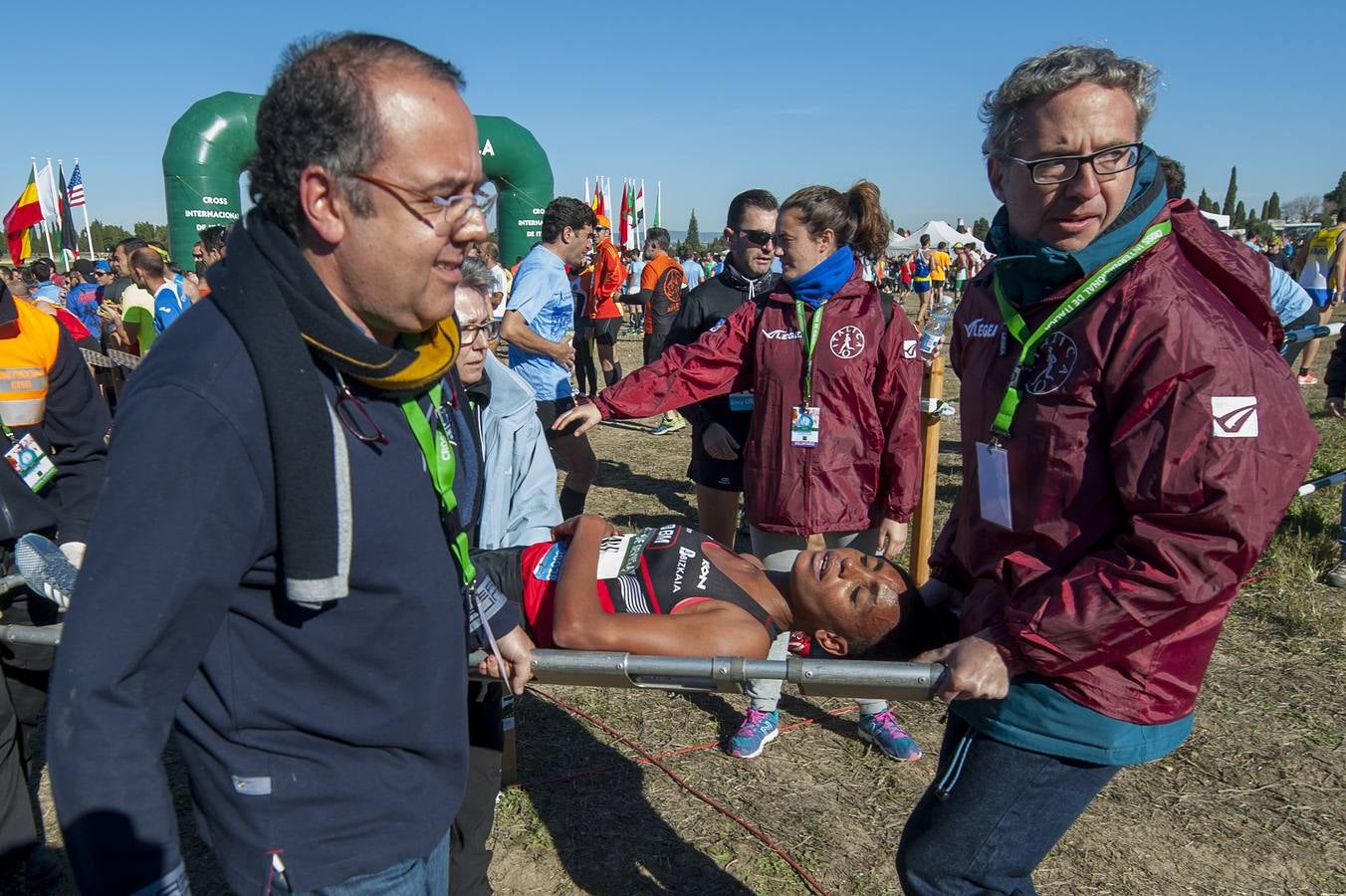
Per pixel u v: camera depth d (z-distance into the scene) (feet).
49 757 3.63
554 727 12.16
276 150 3.92
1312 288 33.04
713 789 10.77
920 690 5.41
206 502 3.67
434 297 4.18
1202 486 4.68
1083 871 9.27
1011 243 5.73
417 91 3.87
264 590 4.15
